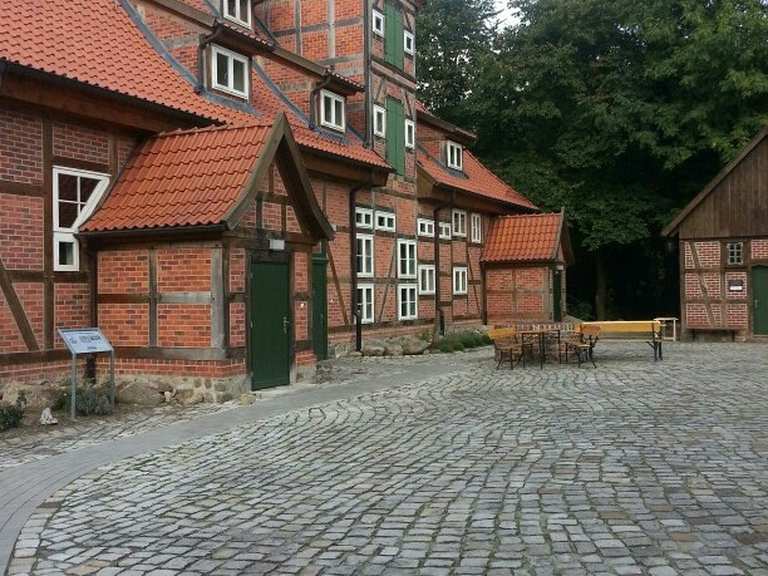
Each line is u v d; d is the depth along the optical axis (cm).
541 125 3441
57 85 1111
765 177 2488
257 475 717
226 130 1255
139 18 1569
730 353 1981
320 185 1878
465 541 509
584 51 3412
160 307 1174
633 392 1195
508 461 739
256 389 1230
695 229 2591
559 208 3262
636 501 589
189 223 1105
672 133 2989
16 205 1092
